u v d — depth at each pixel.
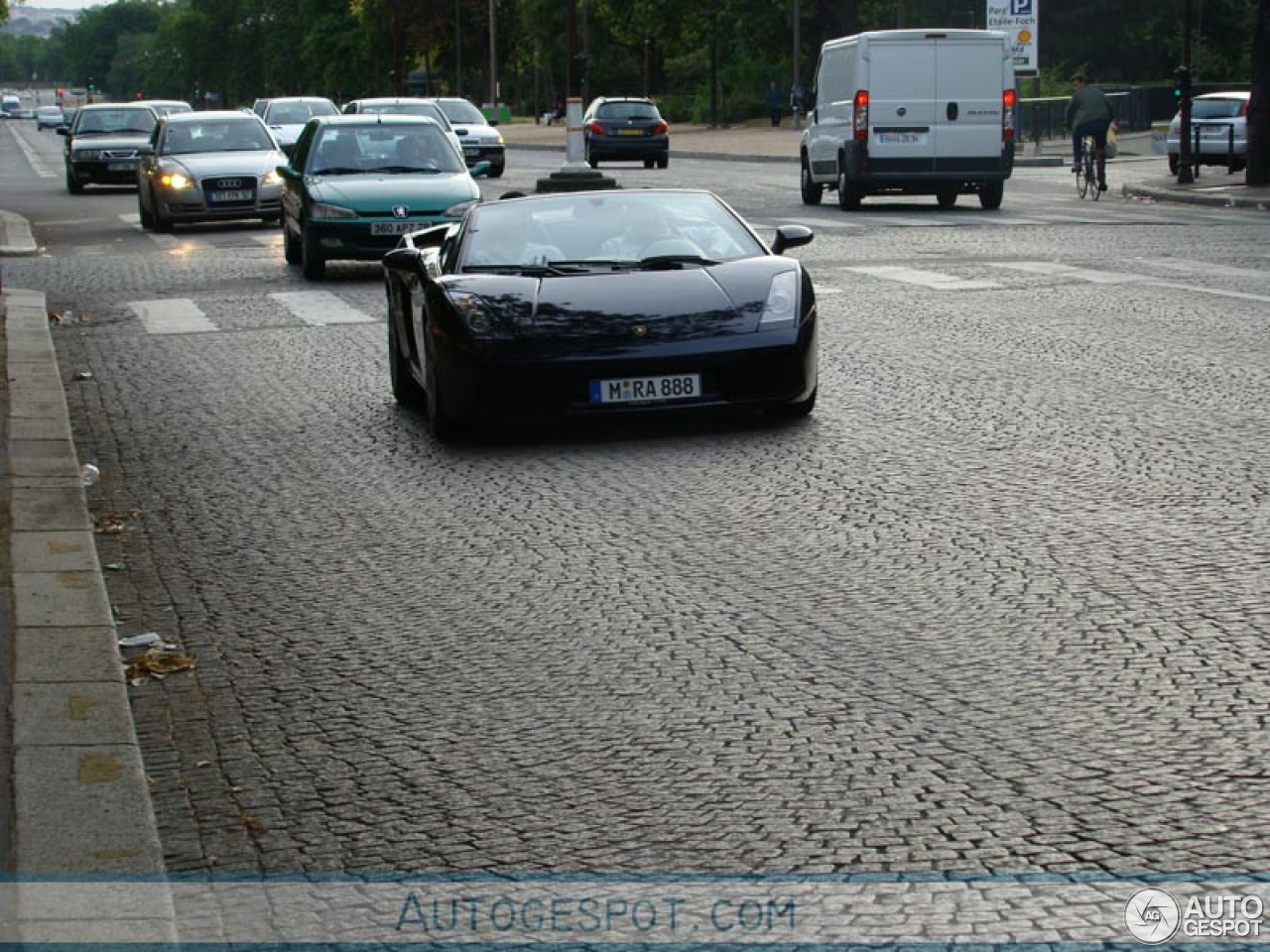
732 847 5.34
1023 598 7.87
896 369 14.59
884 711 6.48
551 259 12.77
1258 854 5.12
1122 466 10.53
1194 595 7.79
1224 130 46.50
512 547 9.24
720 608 7.93
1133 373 13.89
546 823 5.60
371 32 137.38
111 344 18.08
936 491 10.09
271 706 6.89
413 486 10.90
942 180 33.06
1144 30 99.12
